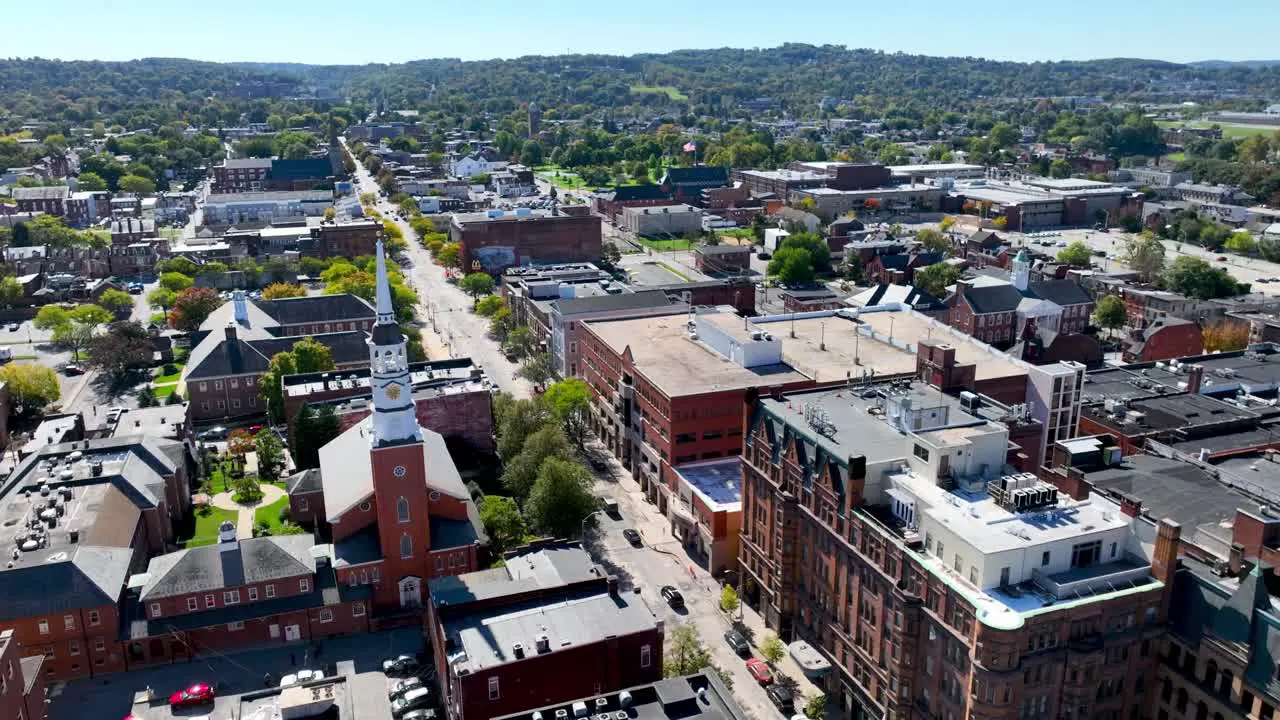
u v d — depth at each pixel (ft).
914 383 433.07
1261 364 581.53
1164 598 302.66
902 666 318.24
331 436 549.13
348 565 406.62
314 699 299.79
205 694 359.25
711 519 448.24
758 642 400.67
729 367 543.80
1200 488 387.75
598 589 365.40
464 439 569.23
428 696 359.66
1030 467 408.26
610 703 286.87
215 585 388.37
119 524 425.69
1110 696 302.86
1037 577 298.15
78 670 375.45
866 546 337.52
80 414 575.79
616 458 596.29
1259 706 278.26
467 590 357.20
